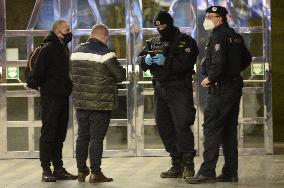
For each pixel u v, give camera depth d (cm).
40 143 1806
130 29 2162
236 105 1745
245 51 1756
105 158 2162
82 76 1756
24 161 2141
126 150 2178
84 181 1798
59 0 2162
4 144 2181
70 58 1923
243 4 2150
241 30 2153
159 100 1833
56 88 1784
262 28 2148
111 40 2170
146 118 2173
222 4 2148
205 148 1736
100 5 2166
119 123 2177
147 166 2012
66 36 1795
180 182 1764
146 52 1855
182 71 1778
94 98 1747
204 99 2144
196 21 2145
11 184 1780
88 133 1789
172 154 1838
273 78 2455
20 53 2172
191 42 1789
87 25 2170
